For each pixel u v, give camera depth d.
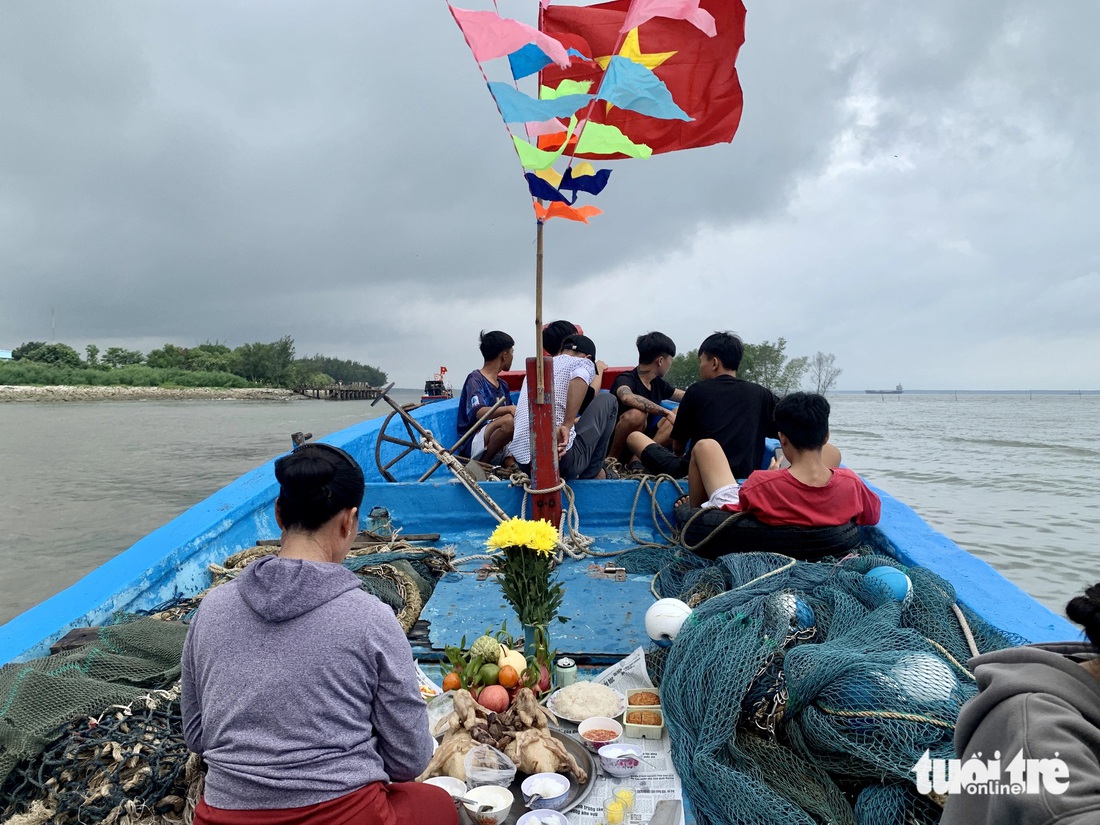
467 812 1.93
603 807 2.04
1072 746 1.16
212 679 1.61
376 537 4.41
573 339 5.26
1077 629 2.80
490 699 2.38
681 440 4.91
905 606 2.68
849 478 3.43
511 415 5.88
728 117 3.78
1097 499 13.63
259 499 4.70
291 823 1.53
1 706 2.18
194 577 3.88
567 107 3.25
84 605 3.14
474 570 4.05
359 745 1.62
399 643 1.70
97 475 17.89
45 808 2.02
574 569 4.05
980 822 1.24
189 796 2.03
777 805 1.90
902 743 1.99
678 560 3.72
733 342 4.80
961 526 10.89
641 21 3.25
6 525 11.68
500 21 3.09
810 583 2.88
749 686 2.27
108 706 2.25
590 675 2.91
